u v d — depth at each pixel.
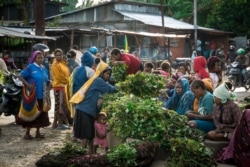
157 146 6.47
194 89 7.02
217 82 8.51
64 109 9.36
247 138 5.87
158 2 43.03
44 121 8.42
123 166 6.02
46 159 6.54
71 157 6.61
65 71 9.32
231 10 37.31
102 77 6.96
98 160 6.11
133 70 9.55
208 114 6.92
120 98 7.77
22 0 36.22
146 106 6.96
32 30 26.92
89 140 6.93
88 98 6.74
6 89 9.52
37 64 8.41
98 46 28.25
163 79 8.57
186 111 7.39
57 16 36.34
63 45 30.61
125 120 7.05
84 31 27.59
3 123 10.21
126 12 34.62
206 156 6.01
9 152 7.37
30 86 8.17
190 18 42.03
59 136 8.68
